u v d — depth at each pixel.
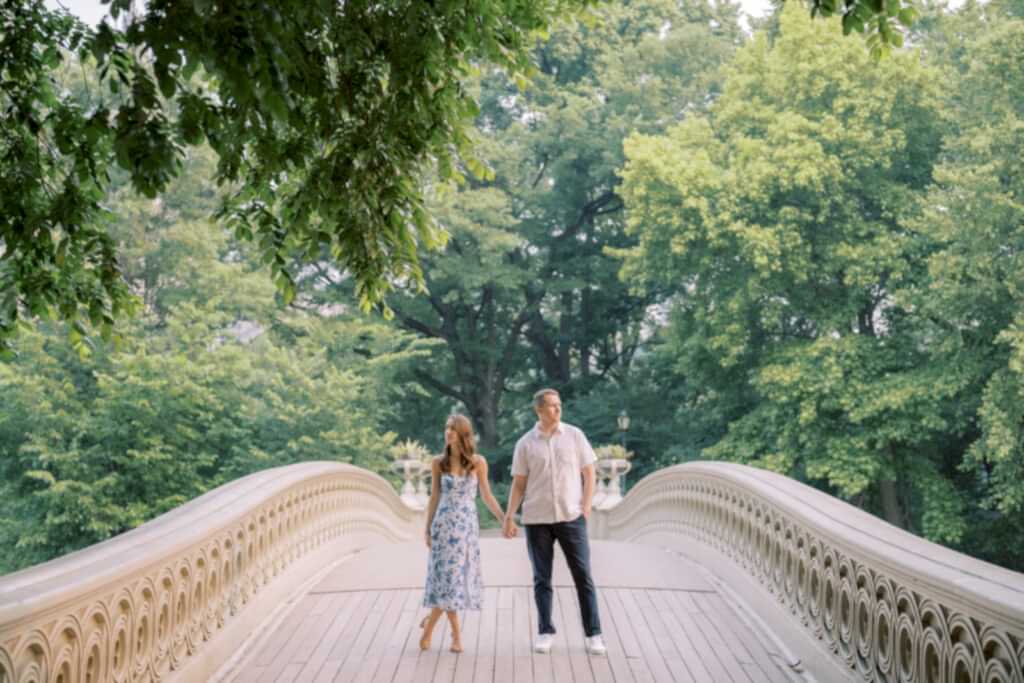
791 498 6.64
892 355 24.94
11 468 23.55
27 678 3.52
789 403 26.28
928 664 4.17
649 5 40.28
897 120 24.44
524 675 5.99
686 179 26.27
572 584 8.60
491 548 10.88
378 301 5.53
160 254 29.20
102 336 5.95
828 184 25.06
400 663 6.27
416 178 5.64
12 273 5.88
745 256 25.64
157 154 3.82
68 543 23.61
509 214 37.50
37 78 5.43
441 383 40.62
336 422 27.31
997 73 22.31
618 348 45.69
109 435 23.53
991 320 22.53
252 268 31.36
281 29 3.79
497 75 39.31
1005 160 21.75
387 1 4.88
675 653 6.45
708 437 35.00
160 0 3.69
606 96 41.16
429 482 23.88
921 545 4.56
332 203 5.02
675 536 11.68
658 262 28.22
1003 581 3.60
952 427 24.91
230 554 6.62
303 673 6.08
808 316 26.48
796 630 6.31
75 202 5.19
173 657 5.38
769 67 27.25
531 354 44.16
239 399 26.48
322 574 9.53
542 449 6.57
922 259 24.25
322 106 4.80
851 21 4.14
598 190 40.50
